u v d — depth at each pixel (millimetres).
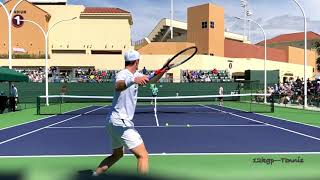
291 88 39031
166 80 50469
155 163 9141
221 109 31766
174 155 10406
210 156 10203
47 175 5688
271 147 11742
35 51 59750
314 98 34031
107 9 64062
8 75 26969
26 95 44500
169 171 5207
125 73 5949
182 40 72188
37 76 49531
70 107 36094
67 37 61344
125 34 62094
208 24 64250
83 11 62625
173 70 57219
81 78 49188
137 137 6066
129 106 6066
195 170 6098
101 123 19906
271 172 5969
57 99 44719
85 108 34531
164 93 47281
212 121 20828
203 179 4574
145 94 46031
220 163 9016
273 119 22016
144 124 19250
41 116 25078
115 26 61938
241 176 5012
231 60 63125
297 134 15070
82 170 6785
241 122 20219
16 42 59594
